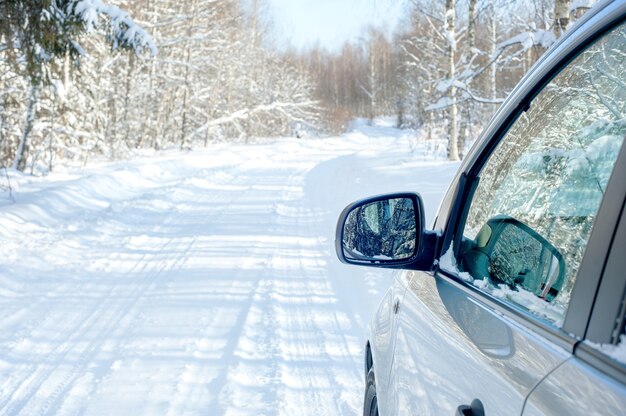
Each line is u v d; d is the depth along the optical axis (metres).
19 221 11.12
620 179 1.13
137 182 20.08
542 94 1.81
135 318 6.21
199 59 45.69
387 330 2.61
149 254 9.38
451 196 2.24
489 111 21.19
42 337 5.65
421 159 24.28
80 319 6.20
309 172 26.72
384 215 2.25
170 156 34.41
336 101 108.38
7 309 6.50
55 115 24.03
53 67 12.77
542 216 1.58
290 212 14.33
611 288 1.04
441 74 28.50
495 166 2.03
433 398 1.62
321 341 5.57
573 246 1.34
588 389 0.96
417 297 2.16
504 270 1.65
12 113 22.33
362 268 8.33
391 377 2.28
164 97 44.53
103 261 8.83
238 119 57.38
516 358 1.22
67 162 27.78
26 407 4.25
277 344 5.45
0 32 11.44
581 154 1.49
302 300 6.92
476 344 1.44
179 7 42.69
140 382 4.64
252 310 6.46
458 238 2.08
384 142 62.31
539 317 1.26
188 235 11.09
